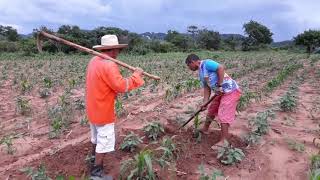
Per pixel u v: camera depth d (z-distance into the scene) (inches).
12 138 159.3
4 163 137.1
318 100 244.1
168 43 1049.5
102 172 117.6
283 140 157.8
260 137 156.3
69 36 850.8
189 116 178.9
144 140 149.3
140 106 227.3
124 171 118.0
